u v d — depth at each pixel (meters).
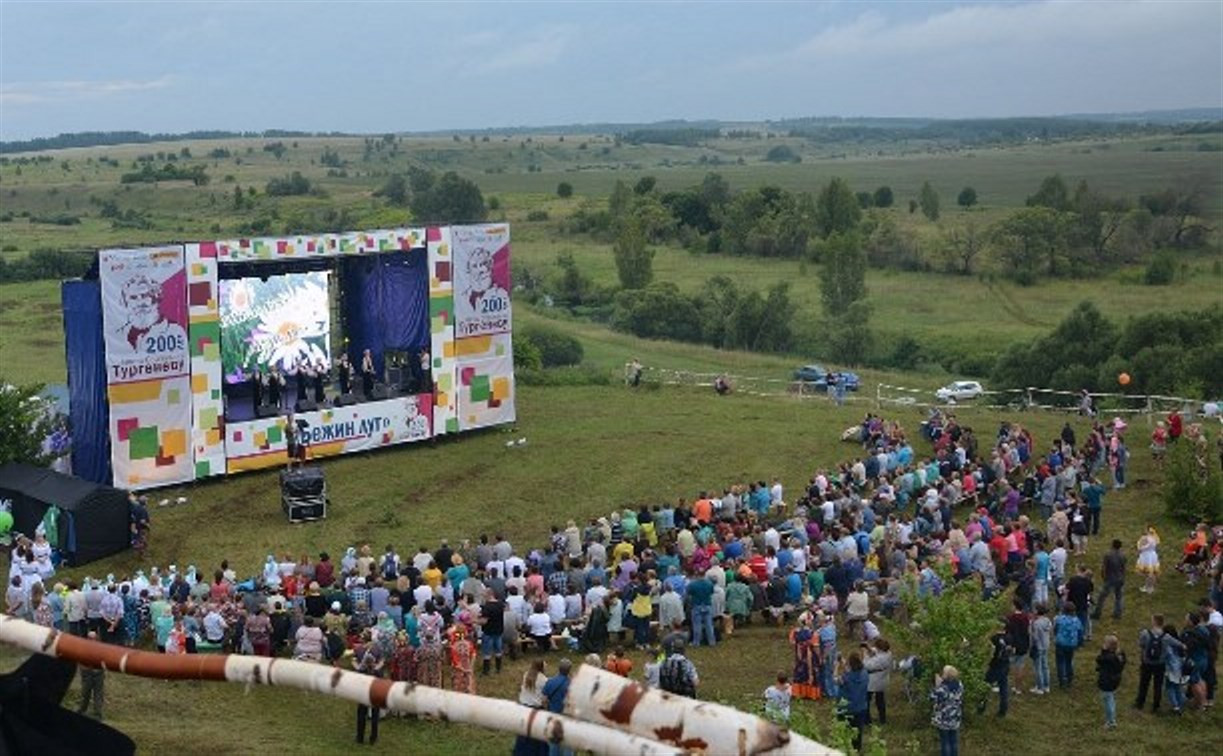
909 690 25.45
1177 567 33.56
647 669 22.78
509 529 39.12
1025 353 70.81
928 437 46.66
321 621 27.30
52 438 40.25
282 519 39.53
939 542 31.36
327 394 46.47
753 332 87.69
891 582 29.25
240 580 33.59
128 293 39.81
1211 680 25.16
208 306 41.56
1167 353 65.56
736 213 137.00
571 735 4.93
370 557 31.05
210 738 22.09
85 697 22.94
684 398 55.88
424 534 38.50
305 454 44.19
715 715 4.93
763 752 4.84
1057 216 123.06
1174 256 123.25
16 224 160.12
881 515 35.28
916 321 97.94
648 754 4.79
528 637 28.27
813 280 115.62
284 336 44.41
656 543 34.31
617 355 77.50
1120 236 135.12
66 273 107.69
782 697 21.42
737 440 48.59
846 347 85.19
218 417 42.25
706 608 28.78
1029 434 45.19
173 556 36.12
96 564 35.34
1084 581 28.88
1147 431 47.72
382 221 147.12
